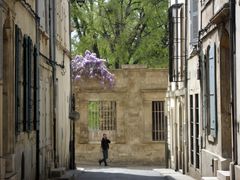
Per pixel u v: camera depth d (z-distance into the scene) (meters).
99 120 41.22
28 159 18.45
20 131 16.77
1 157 14.34
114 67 47.50
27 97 17.73
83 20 46.88
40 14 21.48
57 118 26.39
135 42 47.75
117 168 36.41
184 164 28.56
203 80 22.50
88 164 40.38
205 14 22.16
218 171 19.06
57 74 26.67
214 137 20.66
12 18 15.59
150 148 40.91
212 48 20.56
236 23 17.20
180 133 29.80
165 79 40.97
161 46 47.50
